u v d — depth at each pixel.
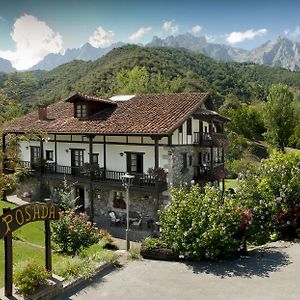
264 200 13.04
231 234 11.32
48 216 9.20
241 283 9.50
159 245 11.84
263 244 13.17
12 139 11.63
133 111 22.06
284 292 8.81
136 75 61.22
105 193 21.58
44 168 23.89
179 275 10.21
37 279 8.62
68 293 9.05
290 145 53.56
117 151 21.00
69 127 22.11
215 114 21.50
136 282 9.75
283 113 50.59
